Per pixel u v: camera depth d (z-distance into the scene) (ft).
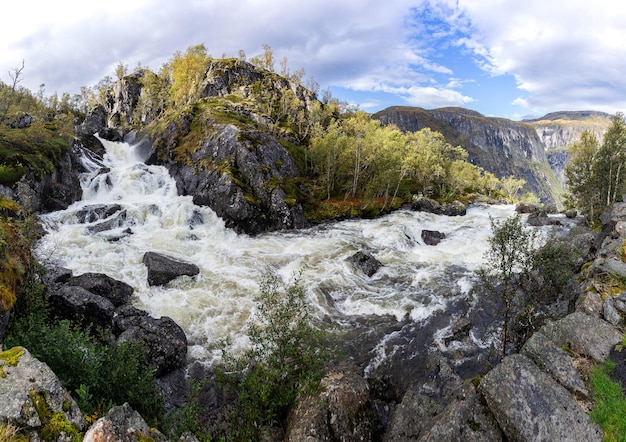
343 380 48.21
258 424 45.14
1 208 92.73
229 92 360.69
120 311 67.87
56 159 151.94
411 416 44.70
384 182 192.85
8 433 24.80
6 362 29.04
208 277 97.09
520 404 37.86
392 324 79.36
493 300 87.71
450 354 68.85
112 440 26.94
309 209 173.58
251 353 51.01
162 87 404.57
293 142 260.83
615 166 185.37
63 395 29.04
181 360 62.54
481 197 252.42
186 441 34.73
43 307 53.93
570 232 153.07
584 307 55.77
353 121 279.28
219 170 164.66
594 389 40.98
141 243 116.78
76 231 119.75
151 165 214.90
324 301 88.53
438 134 299.17
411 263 116.57
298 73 420.77
